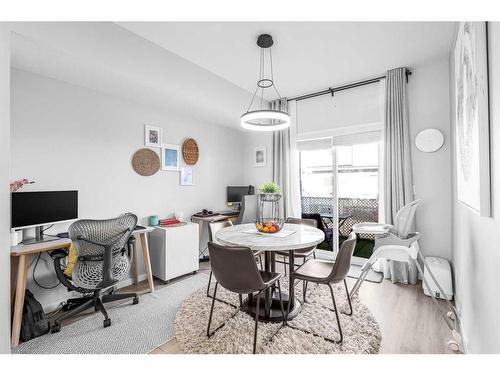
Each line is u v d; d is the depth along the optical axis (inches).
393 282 111.5
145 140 128.2
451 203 105.2
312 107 151.3
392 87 119.1
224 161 178.2
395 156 118.6
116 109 116.5
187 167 151.7
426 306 90.0
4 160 55.9
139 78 96.6
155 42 94.4
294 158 158.1
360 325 76.4
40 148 92.6
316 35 90.5
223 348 66.4
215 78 128.5
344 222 160.1
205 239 160.9
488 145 42.4
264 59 107.9
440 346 67.1
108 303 96.0
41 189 92.7
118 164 117.3
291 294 85.8
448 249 109.1
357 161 142.3
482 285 49.8
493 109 40.4
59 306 95.0
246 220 148.4
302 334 71.8
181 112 143.9
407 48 100.3
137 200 125.3
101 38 85.0
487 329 46.0
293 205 158.4
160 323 81.7
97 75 93.5
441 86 110.5
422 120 115.2
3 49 56.9
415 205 83.3
